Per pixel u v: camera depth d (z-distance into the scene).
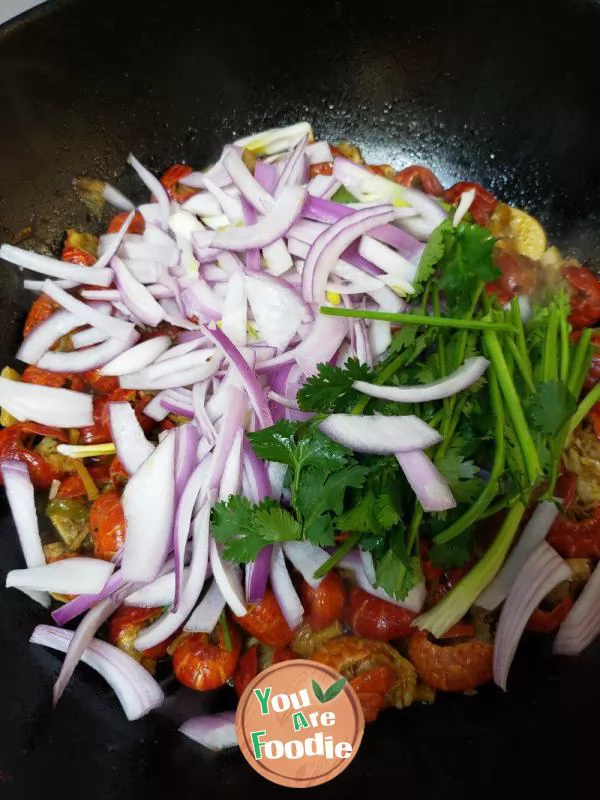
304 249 0.34
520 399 0.27
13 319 0.35
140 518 0.28
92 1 0.31
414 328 0.27
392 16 0.36
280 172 0.37
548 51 0.34
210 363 0.32
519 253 0.37
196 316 0.35
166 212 0.38
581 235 0.37
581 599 0.28
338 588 0.28
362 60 0.38
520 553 0.28
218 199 0.36
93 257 0.36
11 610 0.28
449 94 0.39
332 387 0.26
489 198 0.38
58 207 0.36
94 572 0.28
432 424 0.26
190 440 0.30
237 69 0.38
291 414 0.30
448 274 0.28
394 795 0.23
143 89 0.37
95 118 0.36
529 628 0.28
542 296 0.34
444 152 0.41
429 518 0.26
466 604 0.27
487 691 0.27
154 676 0.28
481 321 0.27
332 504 0.24
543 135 0.37
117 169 0.38
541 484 0.29
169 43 0.35
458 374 0.26
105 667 0.27
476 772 0.24
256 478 0.29
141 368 0.33
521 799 0.22
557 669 0.27
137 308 0.34
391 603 0.27
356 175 0.37
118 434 0.31
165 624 0.27
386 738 0.26
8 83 0.32
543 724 0.25
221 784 0.24
